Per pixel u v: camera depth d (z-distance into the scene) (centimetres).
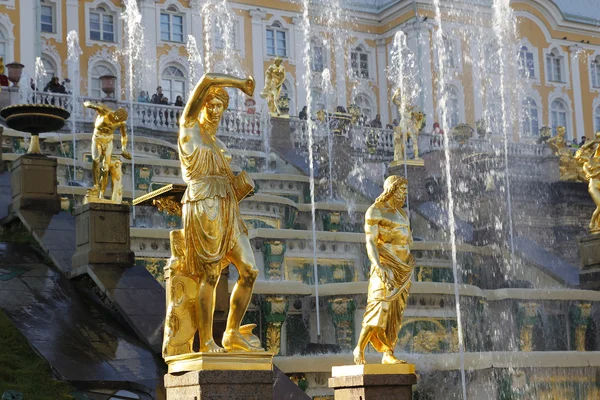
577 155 2750
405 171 3628
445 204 3616
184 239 1159
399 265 1333
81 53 5659
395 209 1355
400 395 1303
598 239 2684
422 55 6456
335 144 3575
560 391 1994
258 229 2417
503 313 2383
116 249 1825
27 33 5409
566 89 7000
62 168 2908
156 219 2738
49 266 1873
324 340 2148
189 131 1167
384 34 6706
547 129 4847
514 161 3741
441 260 2772
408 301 2222
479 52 6669
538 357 1969
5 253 1900
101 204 1830
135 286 1752
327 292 2136
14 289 1733
